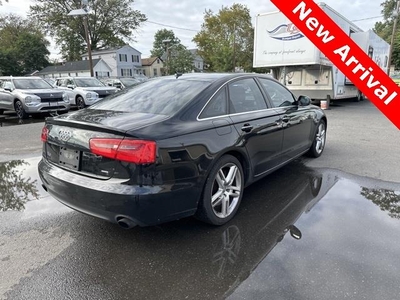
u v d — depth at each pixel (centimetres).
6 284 211
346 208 320
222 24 4453
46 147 286
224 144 277
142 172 220
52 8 3984
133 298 199
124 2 4269
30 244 261
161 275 221
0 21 5222
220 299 195
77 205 246
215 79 317
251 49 4150
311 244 254
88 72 4284
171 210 239
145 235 275
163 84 326
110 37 4431
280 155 384
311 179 410
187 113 265
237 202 308
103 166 231
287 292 199
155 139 226
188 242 263
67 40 4253
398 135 702
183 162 241
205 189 266
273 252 244
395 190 366
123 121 243
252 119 322
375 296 194
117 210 223
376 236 264
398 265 224
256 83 362
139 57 5300
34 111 1058
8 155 559
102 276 220
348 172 436
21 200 353
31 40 4938
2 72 4569
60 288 208
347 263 227
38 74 4725
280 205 331
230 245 256
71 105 1370
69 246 259
